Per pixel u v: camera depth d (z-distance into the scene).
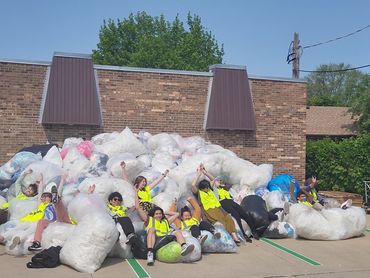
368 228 11.26
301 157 15.13
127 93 13.50
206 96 14.22
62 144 12.88
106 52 45.59
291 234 9.45
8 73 12.52
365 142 16.14
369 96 26.89
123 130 12.12
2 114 12.44
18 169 10.19
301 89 15.19
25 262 7.12
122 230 7.55
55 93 12.66
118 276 6.51
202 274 6.71
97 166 10.17
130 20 48.91
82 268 6.64
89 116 12.84
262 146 14.71
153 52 43.97
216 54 47.19
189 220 8.35
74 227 7.45
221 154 11.24
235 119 14.16
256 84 14.70
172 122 13.88
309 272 6.98
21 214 8.43
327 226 9.36
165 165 10.95
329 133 28.95
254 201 9.68
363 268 7.27
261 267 7.20
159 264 7.20
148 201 8.70
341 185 16.69
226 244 8.01
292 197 10.88
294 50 22.28
